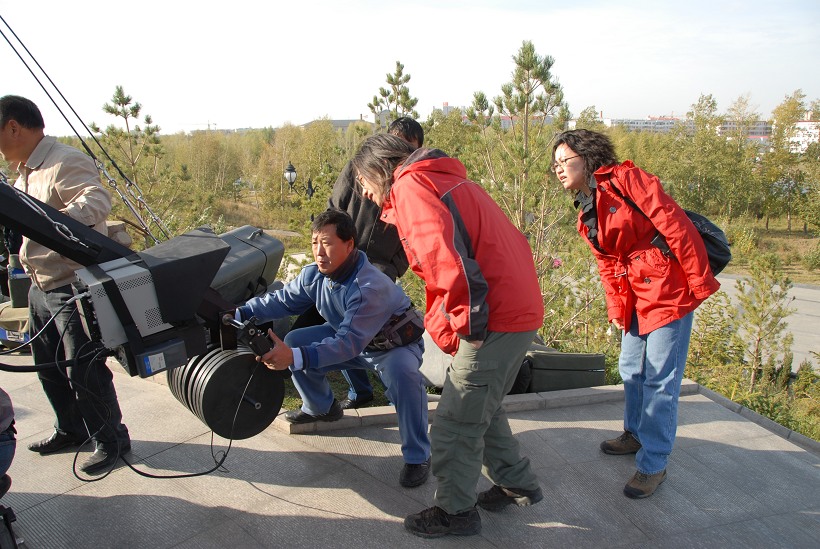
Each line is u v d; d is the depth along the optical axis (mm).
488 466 2762
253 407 2695
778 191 50000
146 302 2184
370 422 3607
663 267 2938
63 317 2848
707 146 49344
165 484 2947
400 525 2705
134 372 2275
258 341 2516
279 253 3791
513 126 9742
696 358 14875
